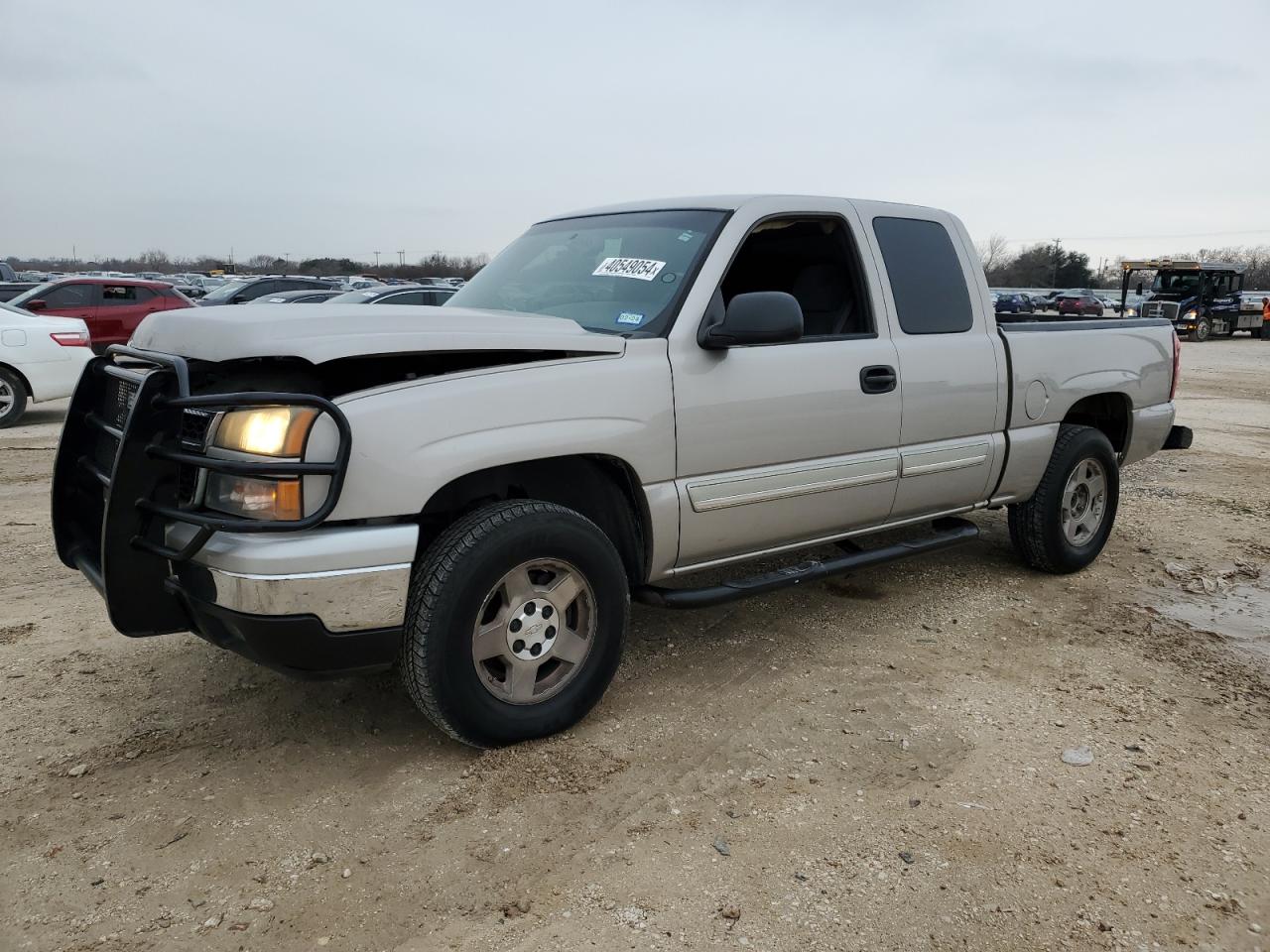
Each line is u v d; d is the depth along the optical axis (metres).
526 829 2.82
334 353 2.74
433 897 2.51
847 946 2.37
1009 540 6.09
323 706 3.59
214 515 2.81
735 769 3.19
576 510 3.59
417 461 2.88
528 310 3.93
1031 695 3.80
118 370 3.27
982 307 4.71
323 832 2.79
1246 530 6.54
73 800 2.93
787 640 4.34
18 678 3.78
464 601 3.00
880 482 4.21
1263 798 3.07
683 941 2.37
